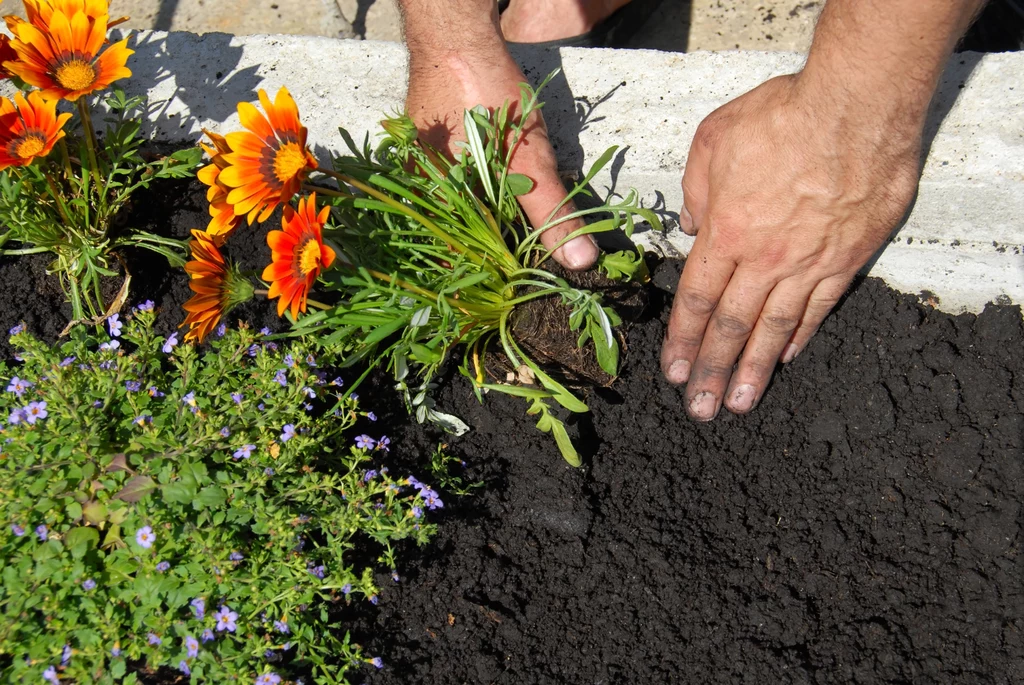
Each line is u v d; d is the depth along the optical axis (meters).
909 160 0.55
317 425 0.58
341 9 0.88
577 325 0.59
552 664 0.58
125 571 0.53
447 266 0.63
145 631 0.54
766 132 0.55
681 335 0.62
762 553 0.61
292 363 0.57
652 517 0.62
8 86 0.69
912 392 0.64
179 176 0.67
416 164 0.62
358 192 0.64
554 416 0.64
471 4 0.63
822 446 0.64
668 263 0.68
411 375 0.65
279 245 0.53
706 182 0.60
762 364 0.62
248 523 0.57
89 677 0.52
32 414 0.55
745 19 0.85
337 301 0.65
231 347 0.58
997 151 0.63
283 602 0.55
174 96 0.69
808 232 0.56
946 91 0.65
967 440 0.63
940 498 0.62
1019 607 0.59
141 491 0.54
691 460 0.64
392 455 0.63
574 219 0.65
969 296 0.66
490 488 0.63
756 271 0.58
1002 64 0.65
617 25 0.85
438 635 0.59
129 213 0.68
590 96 0.67
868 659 0.58
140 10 0.88
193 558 0.54
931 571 0.60
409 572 0.60
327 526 0.57
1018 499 0.61
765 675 0.58
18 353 0.62
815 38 0.53
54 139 0.58
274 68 0.70
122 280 0.67
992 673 0.57
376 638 0.59
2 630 0.52
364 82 0.69
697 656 0.58
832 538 0.61
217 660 0.54
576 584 0.61
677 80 0.67
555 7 0.82
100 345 0.60
